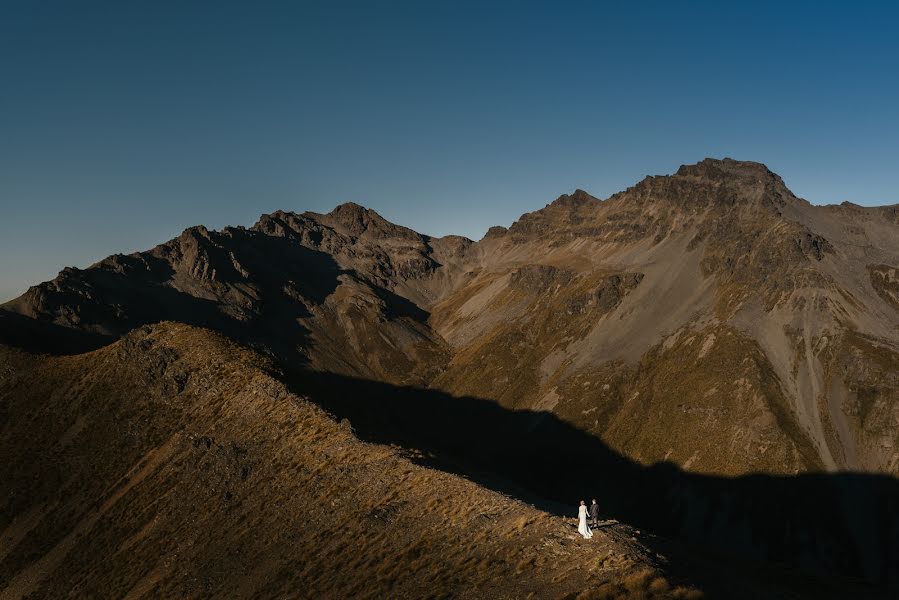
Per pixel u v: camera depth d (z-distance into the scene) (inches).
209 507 2898.6
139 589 2603.3
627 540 1567.4
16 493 3683.6
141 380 4165.8
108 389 4244.6
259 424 3348.9
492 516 1919.3
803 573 2128.4
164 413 3858.3
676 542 1857.8
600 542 1530.5
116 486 3469.5
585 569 1416.1
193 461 3253.0
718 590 1333.7
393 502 2301.9
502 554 1642.5
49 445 3956.7
